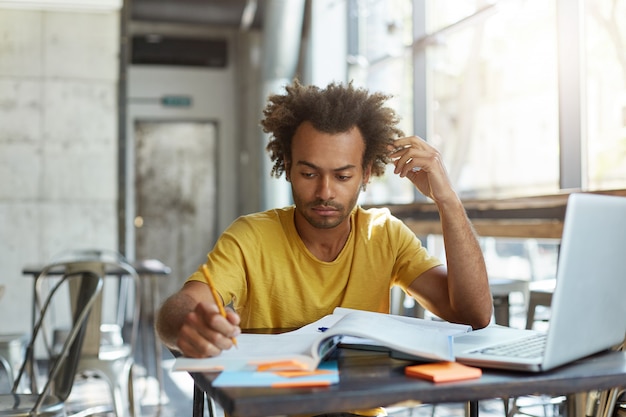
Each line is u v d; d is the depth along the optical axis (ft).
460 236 5.24
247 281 5.44
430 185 5.29
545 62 13.50
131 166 29.12
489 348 4.10
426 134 17.60
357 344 4.43
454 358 3.85
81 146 20.89
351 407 3.28
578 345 3.84
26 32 20.66
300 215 5.46
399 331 4.19
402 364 3.96
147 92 29.14
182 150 29.53
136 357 20.07
